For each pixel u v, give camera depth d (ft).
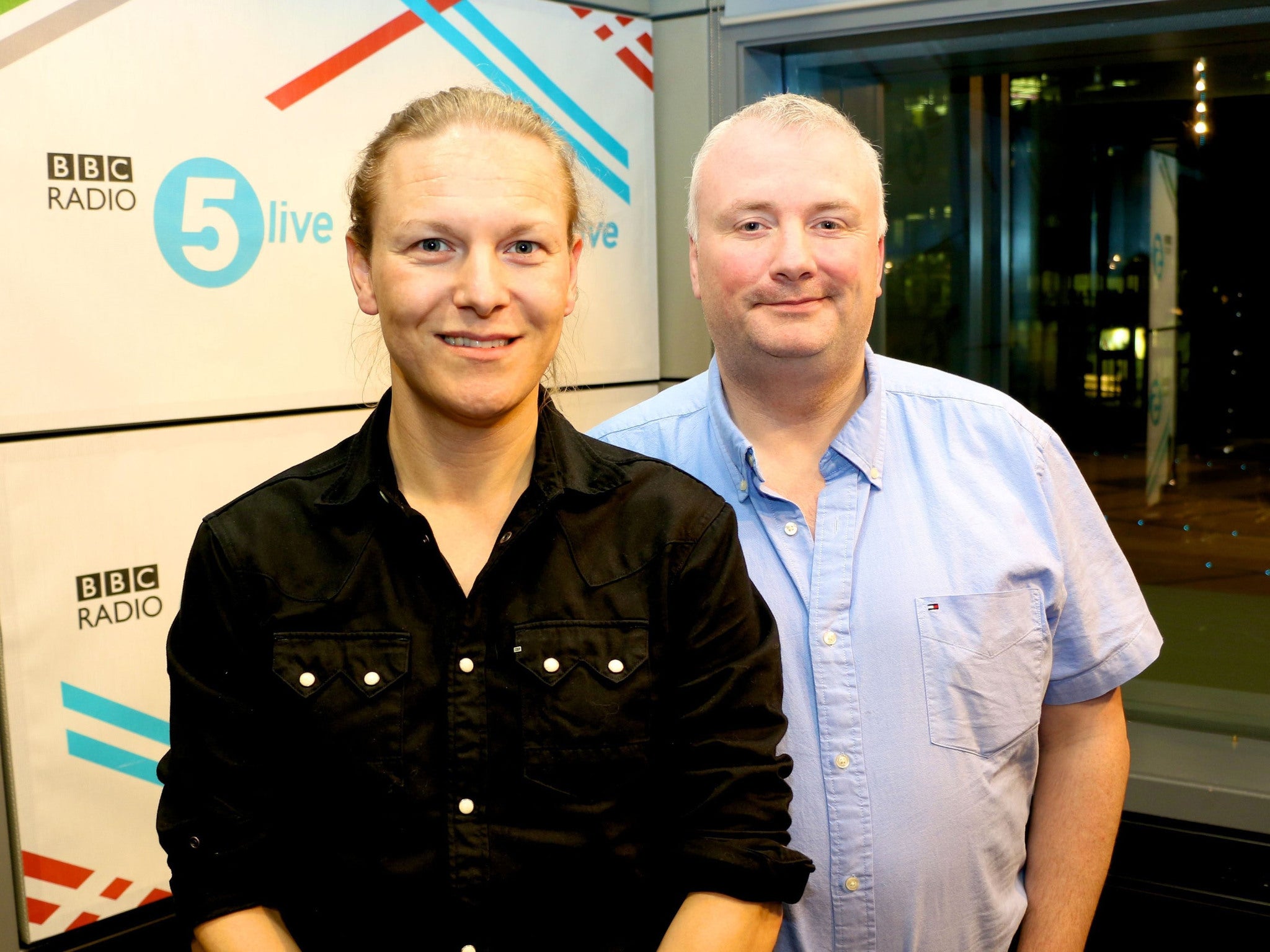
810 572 3.72
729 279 3.63
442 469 3.03
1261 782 6.23
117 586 5.24
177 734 3.02
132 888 5.37
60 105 4.92
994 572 3.71
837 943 3.65
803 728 3.65
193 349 5.41
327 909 2.97
